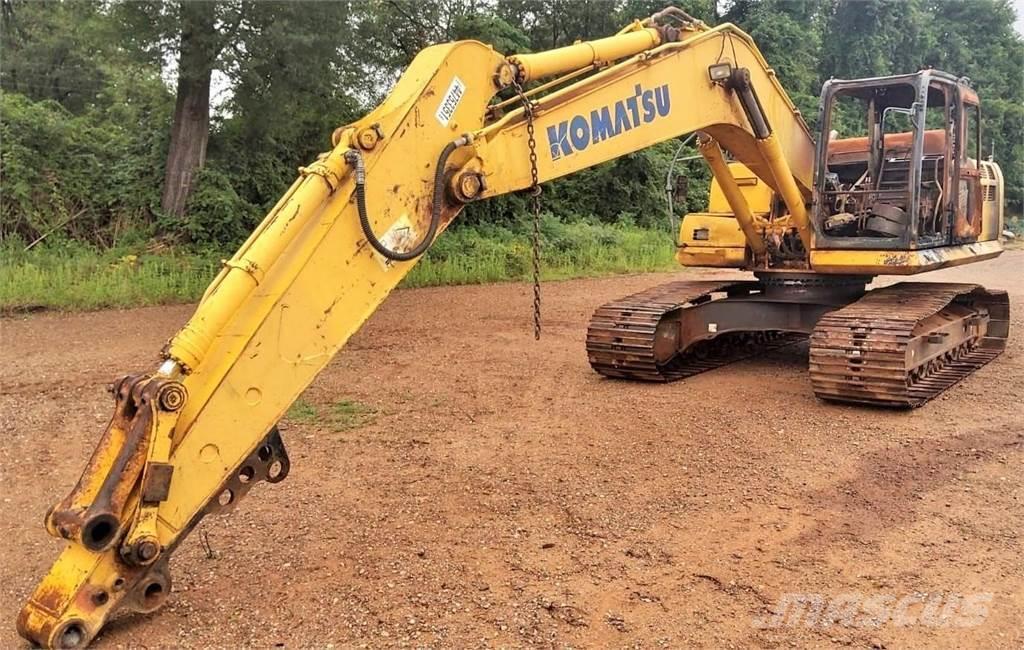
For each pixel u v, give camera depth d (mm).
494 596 3828
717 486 5250
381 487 5312
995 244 9656
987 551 4305
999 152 40125
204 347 3416
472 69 4477
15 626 3539
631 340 7957
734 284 9641
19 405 7508
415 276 17391
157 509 3301
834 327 7195
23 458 6016
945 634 3502
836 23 38156
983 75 44062
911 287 8555
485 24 24000
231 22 15758
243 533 4582
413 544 4426
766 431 6430
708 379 8383
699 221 9141
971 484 5270
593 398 7566
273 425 3668
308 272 3775
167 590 3459
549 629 3533
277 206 3773
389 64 23516
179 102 17734
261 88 16875
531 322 12406
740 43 7074
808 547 4359
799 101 31250
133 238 17125
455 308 13969
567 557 4254
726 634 3500
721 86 6832
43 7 24219
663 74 6129
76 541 3225
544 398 7602
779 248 8633
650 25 6277
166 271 15750
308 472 5617
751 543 4410
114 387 3402
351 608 3711
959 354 9203
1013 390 7766
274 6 15555
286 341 3703
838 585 3939
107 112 22016
